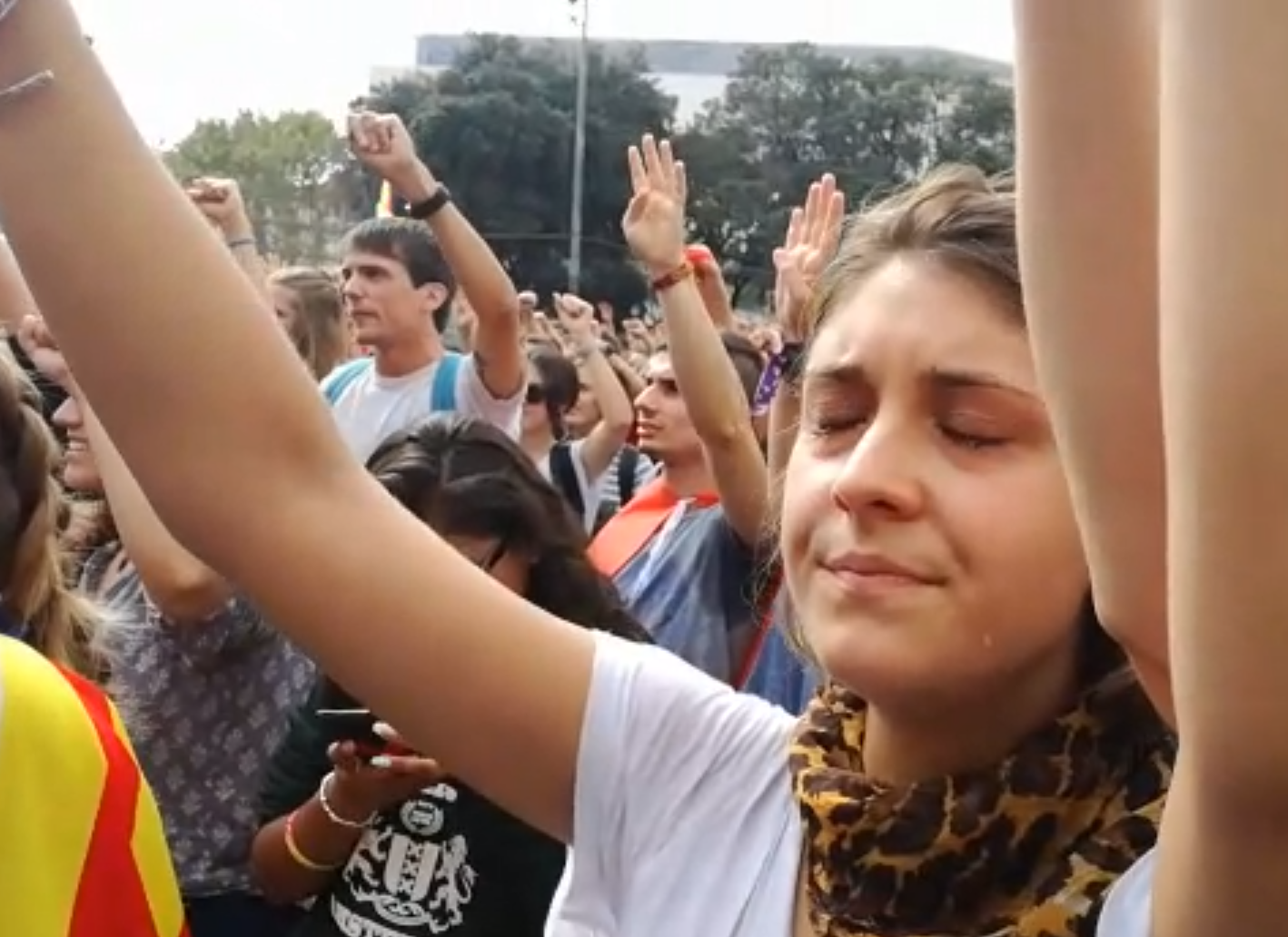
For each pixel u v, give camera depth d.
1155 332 0.72
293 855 2.34
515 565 2.48
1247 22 0.55
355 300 4.76
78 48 1.23
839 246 1.16
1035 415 0.94
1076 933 0.93
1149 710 0.99
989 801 0.98
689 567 3.48
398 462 2.52
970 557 0.93
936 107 24.03
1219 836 0.66
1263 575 0.57
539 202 28.33
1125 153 0.71
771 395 3.06
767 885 1.11
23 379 2.21
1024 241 0.74
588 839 1.19
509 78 28.41
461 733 1.20
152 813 1.72
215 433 1.20
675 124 29.30
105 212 1.21
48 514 2.22
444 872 2.27
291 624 1.21
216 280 1.23
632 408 6.14
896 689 0.95
